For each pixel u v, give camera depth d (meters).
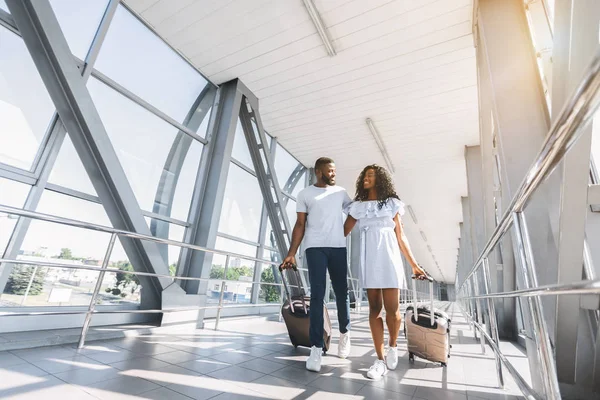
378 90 4.48
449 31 3.36
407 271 11.84
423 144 5.86
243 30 3.58
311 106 5.02
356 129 5.57
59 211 2.62
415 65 3.91
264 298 5.42
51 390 1.18
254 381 1.48
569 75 1.43
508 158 2.37
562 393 1.64
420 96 4.51
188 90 4.19
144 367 1.58
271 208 5.37
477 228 5.47
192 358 1.85
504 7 2.75
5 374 1.31
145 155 3.52
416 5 3.10
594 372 1.59
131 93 3.34
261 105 5.10
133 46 3.41
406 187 8.23
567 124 0.60
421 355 2.02
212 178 4.22
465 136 5.47
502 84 2.53
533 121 2.37
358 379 1.60
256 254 5.27
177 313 3.16
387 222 1.85
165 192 3.76
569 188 1.38
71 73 2.62
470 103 4.57
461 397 1.40
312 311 1.81
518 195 1.00
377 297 1.79
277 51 3.89
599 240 1.81
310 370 1.71
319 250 1.92
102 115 3.06
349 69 4.10
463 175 7.14
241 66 4.20
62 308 2.55
